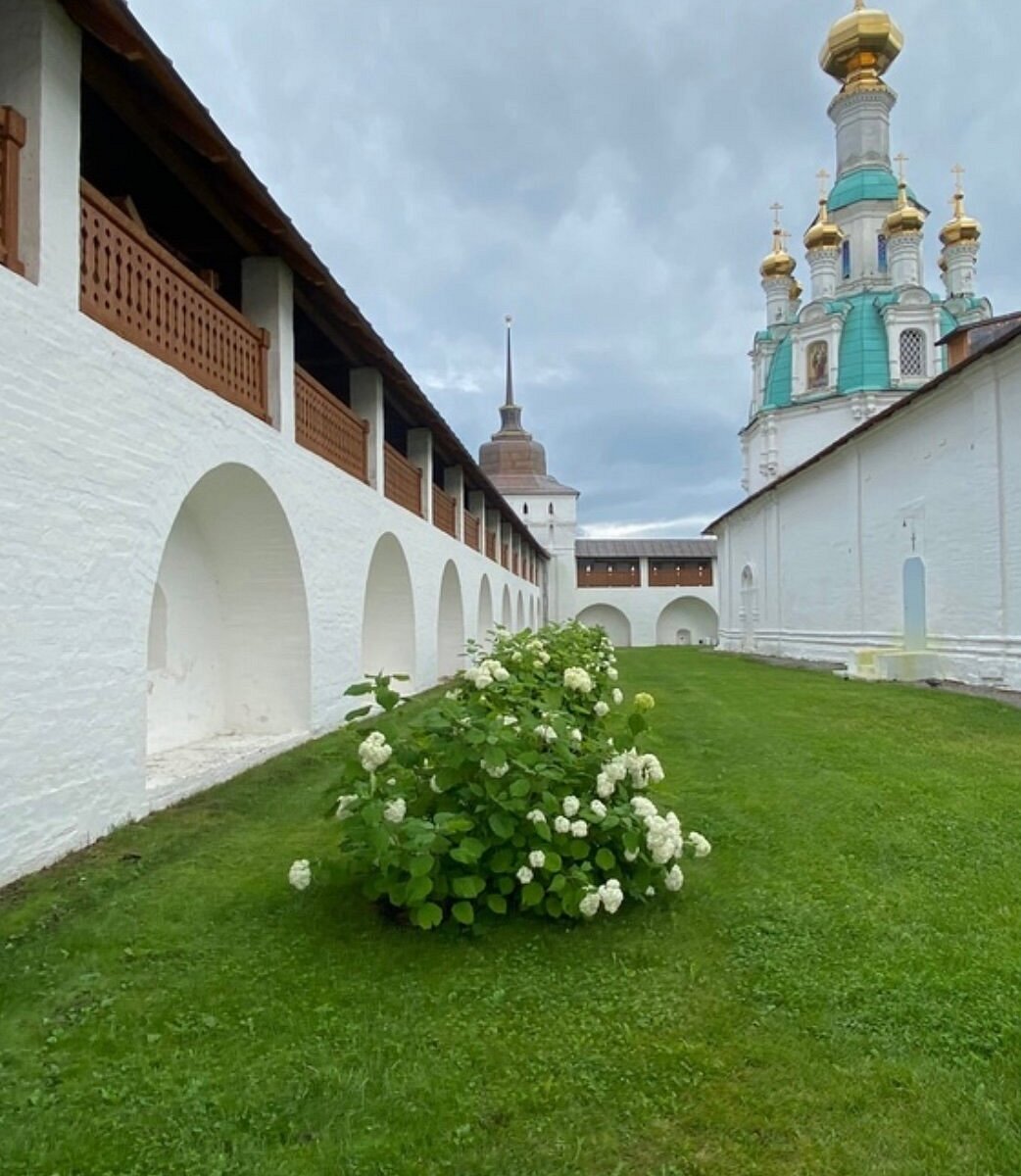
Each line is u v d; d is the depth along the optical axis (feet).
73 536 13.98
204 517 23.57
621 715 15.99
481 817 10.64
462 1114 6.84
